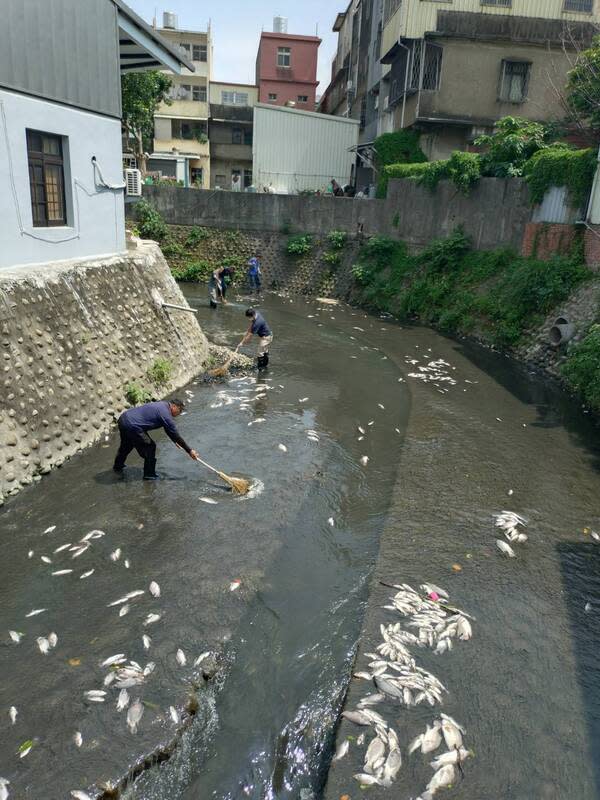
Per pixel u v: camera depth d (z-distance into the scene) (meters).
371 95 32.66
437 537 7.07
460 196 19.69
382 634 5.37
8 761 4.11
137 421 7.74
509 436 10.28
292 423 10.51
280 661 5.22
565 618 5.77
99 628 5.42
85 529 6.94
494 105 23.36
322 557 6.73
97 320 10.10
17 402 7.90
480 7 22.69
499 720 4.57
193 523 7.18
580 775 4.16
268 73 43.03
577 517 7.69
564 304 14.63
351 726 4.45
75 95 10.16
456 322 18.12
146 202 26.73
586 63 16.98
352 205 24.12
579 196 14.91
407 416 11.12
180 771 4.22
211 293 20.44
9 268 8.87
